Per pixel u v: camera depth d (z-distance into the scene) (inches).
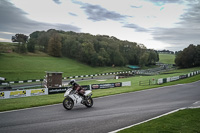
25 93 761.0
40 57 3661.4
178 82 1360.7
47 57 3809.1
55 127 285.4
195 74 2122.3
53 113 391.9
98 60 3939.5
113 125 300.7
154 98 653.3
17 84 1626.5
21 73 2252.7
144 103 542.9
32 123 309.1
